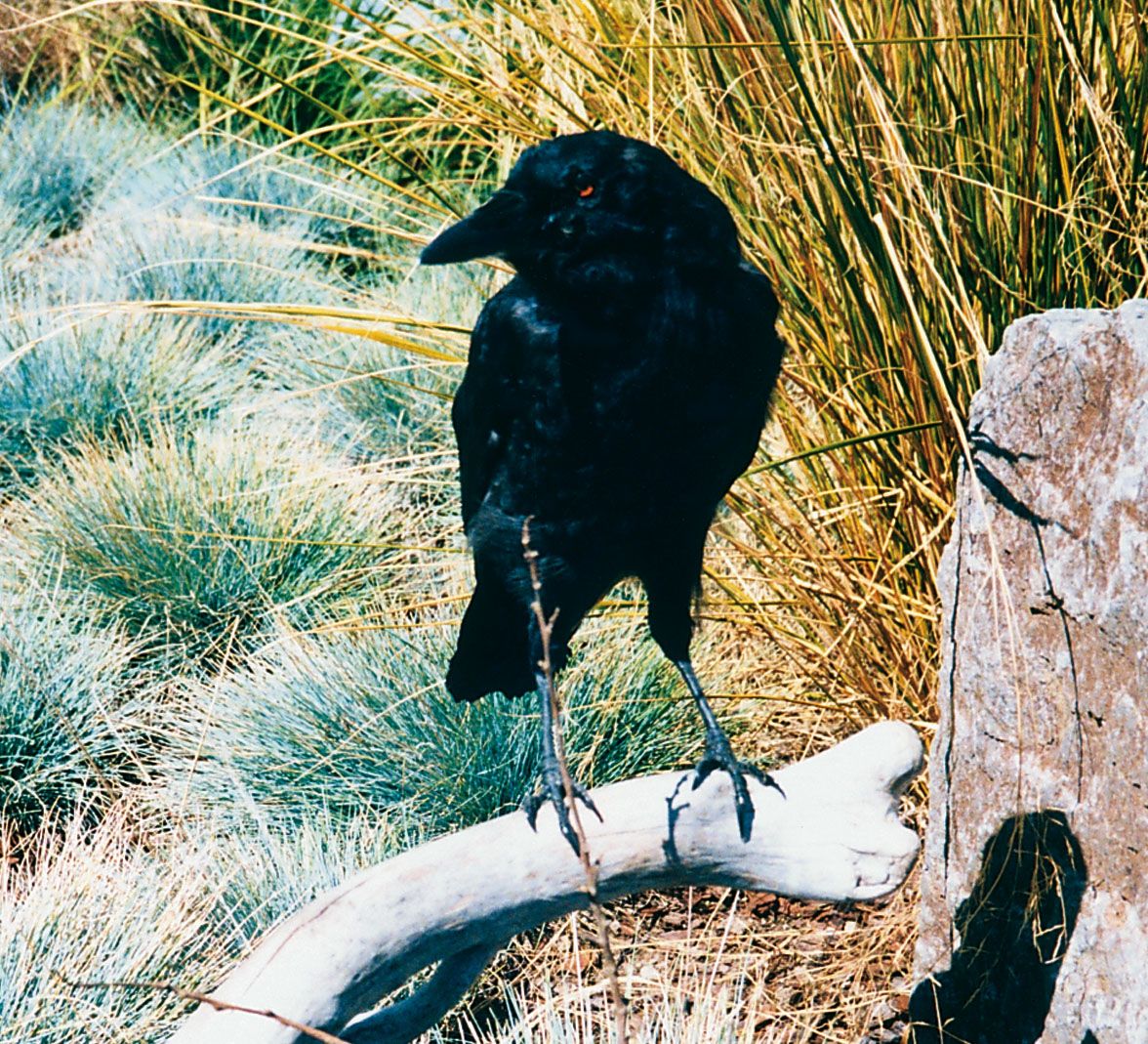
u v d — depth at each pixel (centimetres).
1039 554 250
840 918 336
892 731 250
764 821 245
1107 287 317
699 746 382
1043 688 253
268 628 456
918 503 329
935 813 285
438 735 377
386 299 561
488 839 247
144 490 473
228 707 403
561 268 226
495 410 248
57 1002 291
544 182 222
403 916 241
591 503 246
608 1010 308
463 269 594
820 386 337
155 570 456
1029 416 249
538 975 329
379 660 394
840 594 349
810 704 353
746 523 389
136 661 451
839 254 320
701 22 343
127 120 789
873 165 307
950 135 310
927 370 310
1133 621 230
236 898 337
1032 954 261
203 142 757
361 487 497
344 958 239
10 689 404
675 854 246
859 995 312
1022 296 300
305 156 740
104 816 386
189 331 587
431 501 510
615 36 387
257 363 604
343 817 378
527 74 382
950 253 298
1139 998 236
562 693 371
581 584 257
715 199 230
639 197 220
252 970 240
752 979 319
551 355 232
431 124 440
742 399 235
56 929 307
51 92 826
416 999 261
